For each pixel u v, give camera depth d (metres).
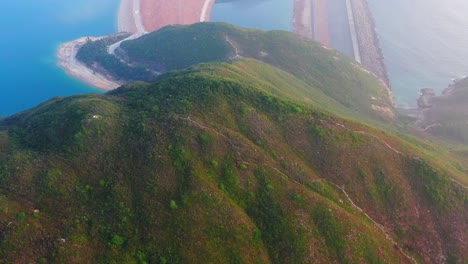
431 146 90.00
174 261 48.69
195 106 64.38
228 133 61.03
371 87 127.62
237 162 58.09
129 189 54.44
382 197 61.41
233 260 49.88
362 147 65.06
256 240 52.09
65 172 54.97
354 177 62.12
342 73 126.69
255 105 67.00
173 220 51.47
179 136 58.81
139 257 48.78
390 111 121.62
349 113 107.88
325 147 63.88
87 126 59.94
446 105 127.75
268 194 55.88
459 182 64.00
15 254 46.22
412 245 58.09
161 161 56.38
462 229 59.62
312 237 53.03
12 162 55.06
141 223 51.41
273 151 61.78
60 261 46.69
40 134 62.06
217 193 54.31
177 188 54.34
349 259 52.53
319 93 114.69
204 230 51.12
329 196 59.16
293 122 65.75
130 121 62.28
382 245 55.66
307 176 60.28
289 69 123.81
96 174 55.75
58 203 52.00
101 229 50.66
